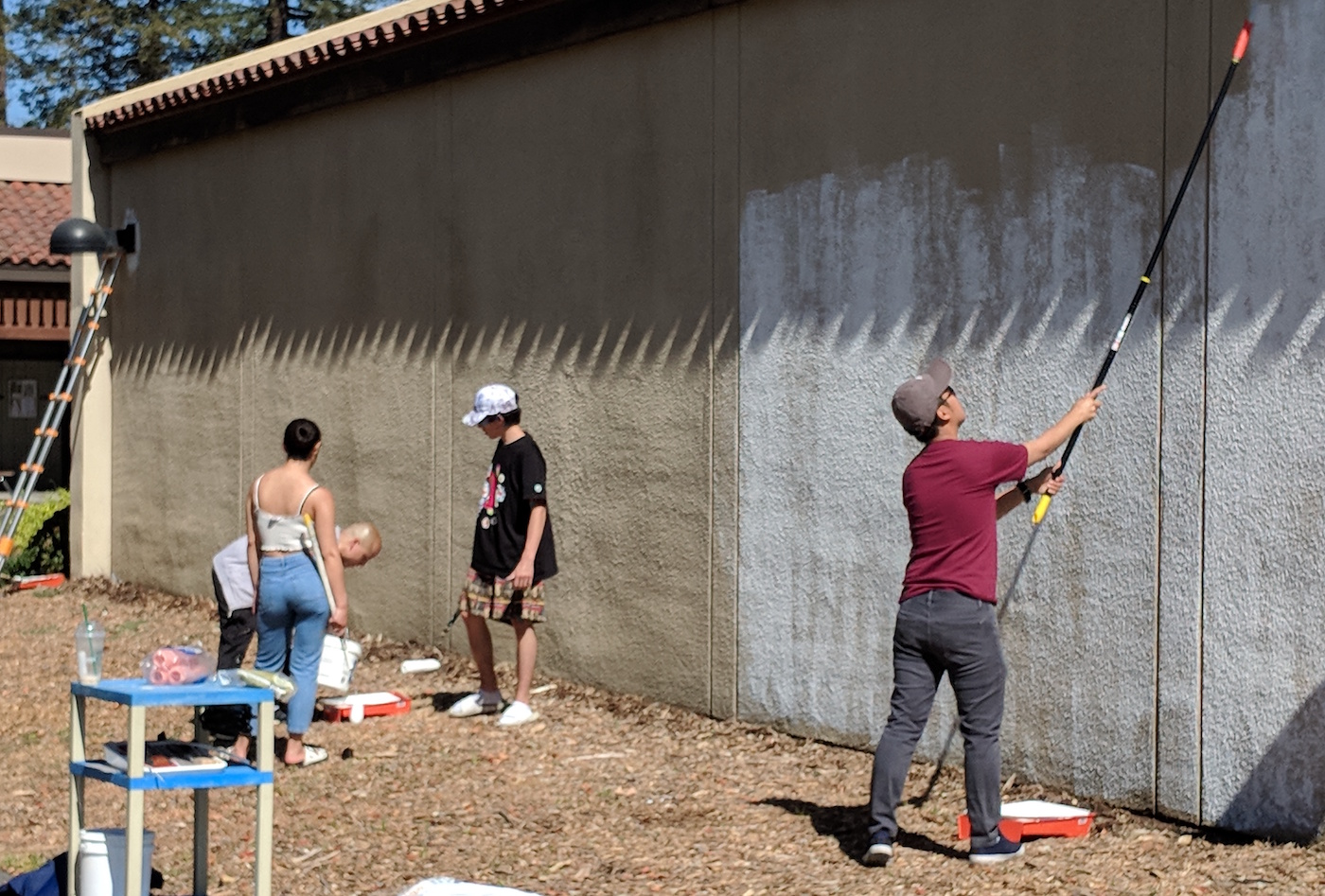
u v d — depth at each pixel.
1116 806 6.55
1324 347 5.85
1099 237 6.58
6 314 20.94
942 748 7.29
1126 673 6.51
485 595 8.54
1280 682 6.00
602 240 9.20
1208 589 6.22
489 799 7.20
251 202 12.59
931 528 5.98
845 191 7.69
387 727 8.67
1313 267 5.88
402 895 5.43
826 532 7.82
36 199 21.67
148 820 7.06
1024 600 6.89
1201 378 6.23
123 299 14.60
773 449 8.10
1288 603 5.97
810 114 7.87
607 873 6.06
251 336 12.62
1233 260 6.11
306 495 7.69
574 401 9.41
